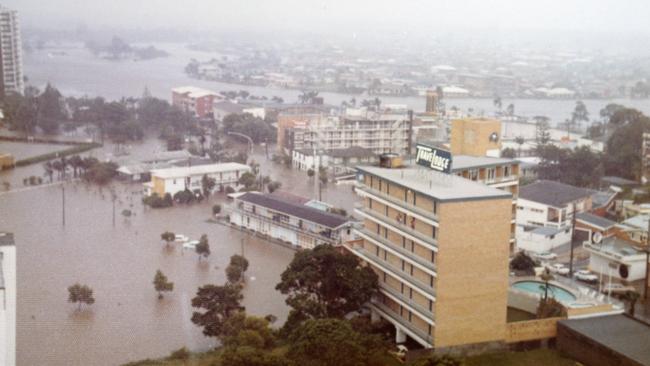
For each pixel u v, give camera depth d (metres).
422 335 140.62
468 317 139.12
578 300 155.88
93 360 145.25
